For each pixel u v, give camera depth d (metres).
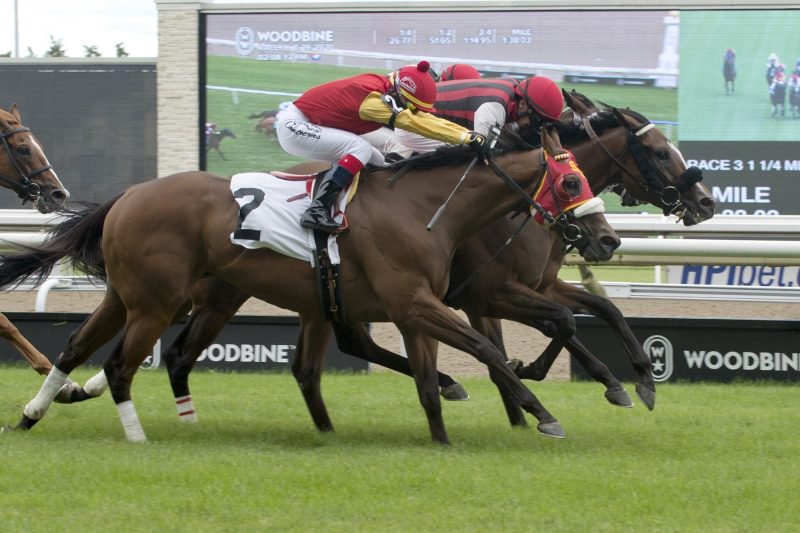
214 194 9.27
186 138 32.59
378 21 32.38
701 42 30.88
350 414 11.16
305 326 10.15
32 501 6.96
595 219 9.14
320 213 8.91
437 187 9.19
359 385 13.09
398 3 32.16
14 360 14.34
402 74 9.09
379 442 9.54
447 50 32.12
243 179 9.30
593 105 11.20
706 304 18.00
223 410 11.31
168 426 10.22
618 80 31.44
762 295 16.28
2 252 14.60
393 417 11.00
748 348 13.69
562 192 9.06
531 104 10.05
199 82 32.50
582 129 10.80
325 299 9.16
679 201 10.95
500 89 9.88
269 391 12.57
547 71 31.77
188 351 10.43
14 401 11.51
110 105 32.84
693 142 31.06
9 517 6.62
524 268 9.85
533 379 10.31
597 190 11.17
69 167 32.97
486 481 7.65
